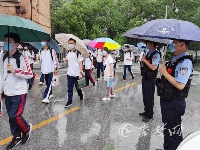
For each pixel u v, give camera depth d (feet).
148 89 17.46
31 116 18.11
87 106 21.08
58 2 103.55
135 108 20.88
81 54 20.40
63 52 55.11
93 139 14.32
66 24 86.43
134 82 34.68
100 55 36.01
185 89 10.57
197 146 6.84
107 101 23.03
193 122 17.80
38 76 37.45
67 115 18.52
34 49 25.40
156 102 23.39
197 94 27.86
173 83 10.23
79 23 88.94
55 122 16.96
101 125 16.58
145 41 16.96
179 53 10.42
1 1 36.42
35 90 27.09
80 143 13.73
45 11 58.34
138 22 91.86
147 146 13.57
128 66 37.32
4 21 10.41
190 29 10.12
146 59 17.16
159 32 10.23
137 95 25.98
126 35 13.99
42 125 16.33
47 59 21.48
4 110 19.33
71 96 20.75
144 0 99.30
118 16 98.78
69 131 15.42
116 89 29.04
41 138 14.25
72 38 20.10
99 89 28.73
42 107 20.48
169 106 10.80
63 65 52.24
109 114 19.02
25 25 10.67
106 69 22.94
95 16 96.48
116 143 13.87
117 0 107.34
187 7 99.55
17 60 12.15
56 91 26.81
